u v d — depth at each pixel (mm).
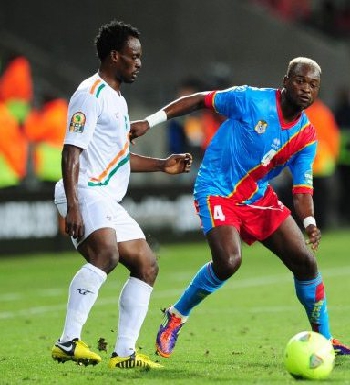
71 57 82688
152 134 75438
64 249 60656
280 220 24797
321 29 104000
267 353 27109
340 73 96125
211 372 23578
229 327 33281
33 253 58844
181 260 58156
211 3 85625
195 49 84438
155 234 64812
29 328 33781
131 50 23422
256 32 88875
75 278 22906
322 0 104875
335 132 80438
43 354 27578
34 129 66250
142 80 80688
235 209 24672
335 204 85625
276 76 90250
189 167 26203
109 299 42062
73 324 22750
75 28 82938
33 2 83500
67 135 22953
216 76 74125
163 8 83000
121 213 23953
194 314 36906
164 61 82562
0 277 49656
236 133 24609
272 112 24312
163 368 24141
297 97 23891
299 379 22141
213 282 24594
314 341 22141
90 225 22953
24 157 64812
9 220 57406
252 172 24609
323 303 25500
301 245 24734
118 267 55344
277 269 53875
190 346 28781
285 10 101688
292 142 24656
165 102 79312
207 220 24578
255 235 24938
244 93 24547
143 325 34250
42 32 83312
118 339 23984
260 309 38219
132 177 71312
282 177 72625
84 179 23312
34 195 58812
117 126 23453
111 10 82812
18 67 68938
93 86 23188
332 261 57969
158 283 47562
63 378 22938
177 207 66812
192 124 71188
